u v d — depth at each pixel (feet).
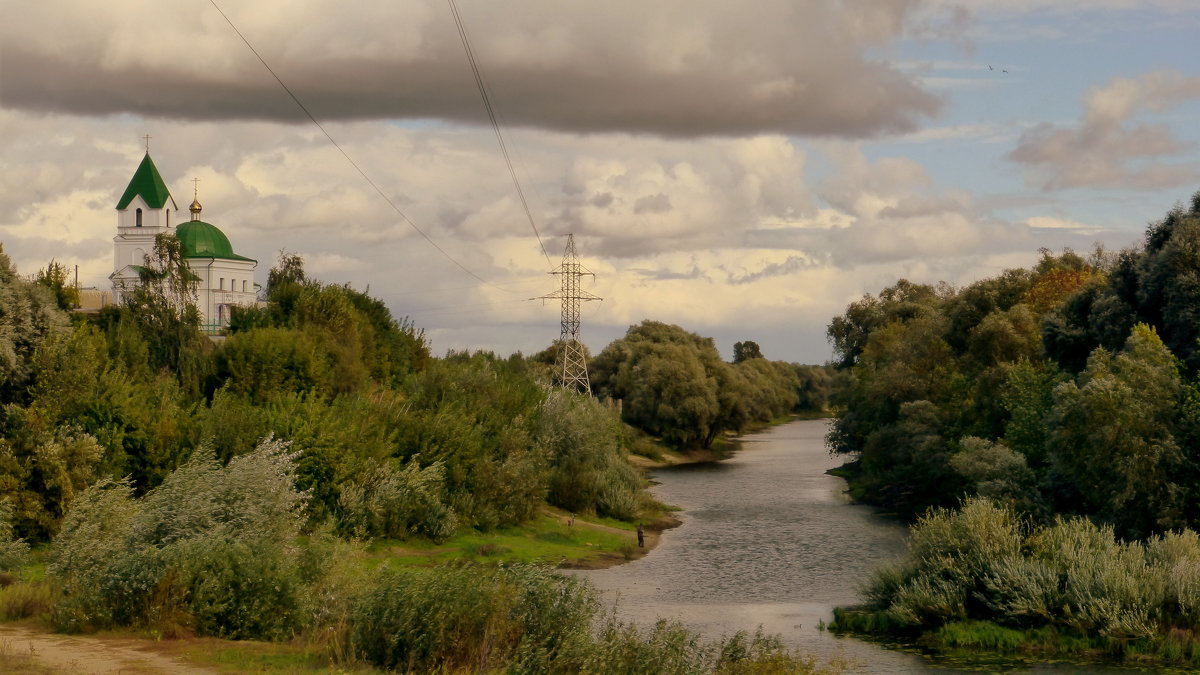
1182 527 143.74
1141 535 147.13
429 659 74.43
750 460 431.84
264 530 100.32
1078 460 154.92
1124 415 148.56
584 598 83.66
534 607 79.46
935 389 280.92
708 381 474.08
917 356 293.64
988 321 251.60
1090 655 115.75
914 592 130.82
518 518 209.46
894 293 481.46
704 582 166.71
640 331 603.67
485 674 71.72
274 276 379.14
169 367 210.38
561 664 74.90
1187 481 148.05
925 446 246.88
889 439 274.98
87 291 343.26
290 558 94.02
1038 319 254.88
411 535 182.60
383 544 175.22
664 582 166.81
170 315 215.31
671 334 595.06
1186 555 126.93
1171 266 179.32
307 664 72.54
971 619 126.52
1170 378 156.87
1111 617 117.50
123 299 229.25
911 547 139.03
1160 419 151.23
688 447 465.47
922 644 122.31
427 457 199.11
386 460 186.80
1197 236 179.11
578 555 189.78
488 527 198.29
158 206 451.12
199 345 220.02
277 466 110.01
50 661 68.44
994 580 127.13
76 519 100.37
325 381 221.46
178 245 225.56
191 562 87.30
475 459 204.33
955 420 253.03
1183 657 113.60
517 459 214.69
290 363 217.36
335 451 174.70
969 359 263.49
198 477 102.37
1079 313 208.95
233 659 73.46
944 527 135.85
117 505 103.81
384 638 76.18
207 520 98.07
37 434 149.79
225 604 85.35
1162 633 117.91
